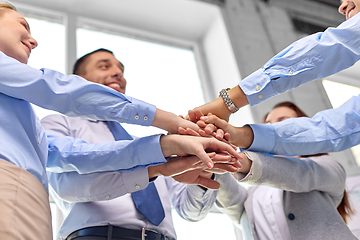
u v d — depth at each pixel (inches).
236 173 50.2
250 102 50.9
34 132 39.0
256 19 139.6
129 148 43.6
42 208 34.2
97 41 119.2
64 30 115.8
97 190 45.0
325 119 53.7
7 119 36.2
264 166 49.2
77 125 56.2
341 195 60.3
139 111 43.3
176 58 131.3
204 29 139.2
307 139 52.1
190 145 41.6
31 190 33.4
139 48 125.9
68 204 52.7
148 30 131.6
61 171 46.3
